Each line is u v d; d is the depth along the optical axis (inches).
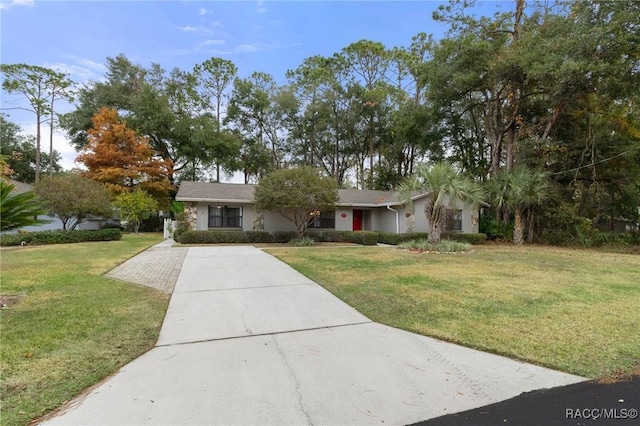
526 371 114.0
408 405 93.3
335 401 95.0
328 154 1242.6
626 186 637.9
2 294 208.5
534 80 587.2
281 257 394.9
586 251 523.5
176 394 97.8
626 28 461.4
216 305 192.5
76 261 342.6
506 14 625.9
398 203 614.9
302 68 1122.7
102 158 829.2
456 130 828.6
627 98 520.4
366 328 156.7
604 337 142.7
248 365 117.3
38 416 86.7
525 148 629.0
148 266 324.8
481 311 180.5
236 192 652.1
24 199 201.0
